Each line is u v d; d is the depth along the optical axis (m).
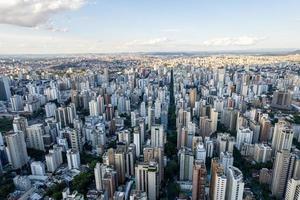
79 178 180.38
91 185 181.50
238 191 140.38
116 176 171.12
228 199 146.12
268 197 170.88
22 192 175.12
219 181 143.25
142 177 160.12
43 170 198.12
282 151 165.12
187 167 187.75
